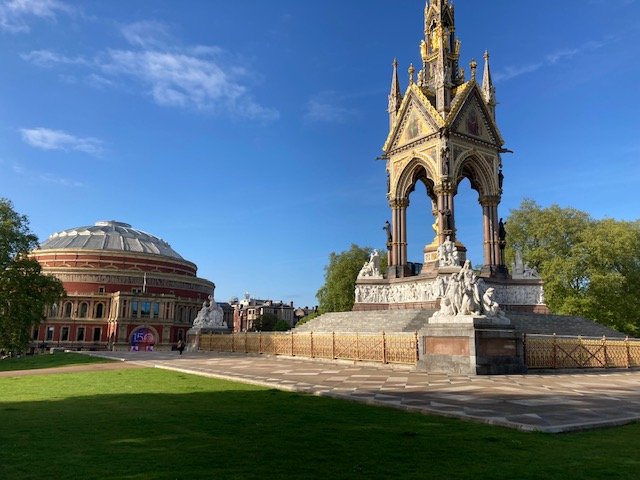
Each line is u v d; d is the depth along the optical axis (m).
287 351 41.53
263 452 9.77
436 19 58.16
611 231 69.12
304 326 50.50
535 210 77.44
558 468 8.67
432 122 52.22
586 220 74.94
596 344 32.59
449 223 49.75
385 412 14.35
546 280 70.25
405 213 55.66
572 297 66.44
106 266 134.38
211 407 15.27
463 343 26.27
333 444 10.43
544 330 42.69
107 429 11.94
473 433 11.52
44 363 42.22
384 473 8.41
